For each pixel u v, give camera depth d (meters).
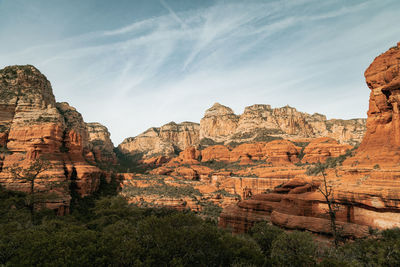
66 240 25.72
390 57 40.16
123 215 63.50
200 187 105.75
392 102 37.69
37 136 78.38
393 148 36.06
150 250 24.48
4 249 25.48
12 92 89.38
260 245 34.56
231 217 49.41
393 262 21.98
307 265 23.53
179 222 30.31
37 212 57.25
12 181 65.06
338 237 32.41
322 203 37.56
